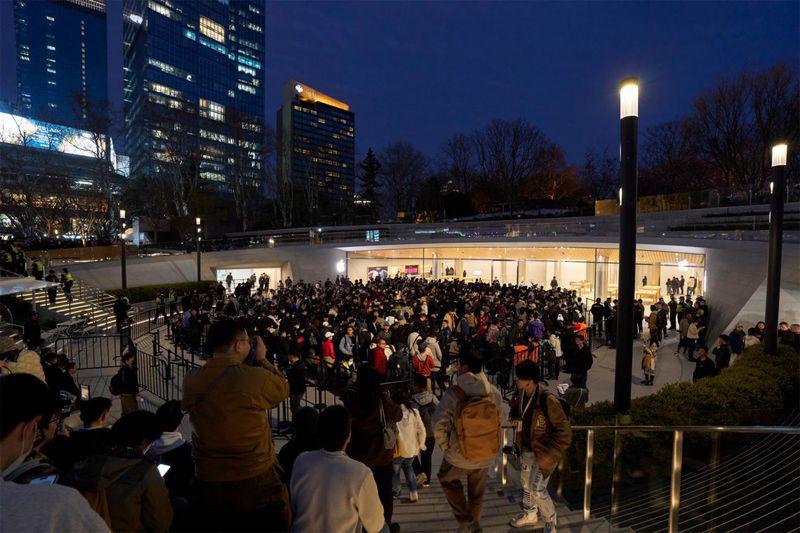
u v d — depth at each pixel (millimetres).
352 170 134750
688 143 42531
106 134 46000
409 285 26641
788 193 24453
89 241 39719
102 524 1354
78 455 3326
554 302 18172
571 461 5812
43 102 183000
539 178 57531
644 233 26219
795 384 7664
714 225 22188
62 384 8336
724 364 10008
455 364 12320
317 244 37312
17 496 1237
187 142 58938
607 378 12398
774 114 34656
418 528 4578
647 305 23984
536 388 4133
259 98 123750
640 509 4926
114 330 20156
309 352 13258
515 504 5191
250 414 2572
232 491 2518
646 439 5711
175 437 4016
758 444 5793
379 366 11102
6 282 15750
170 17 101750
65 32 189250
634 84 5586
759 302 13484
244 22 119125
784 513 4258
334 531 2539
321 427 2719
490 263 33500
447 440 3920
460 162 63219
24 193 42469
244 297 24172
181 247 37125
